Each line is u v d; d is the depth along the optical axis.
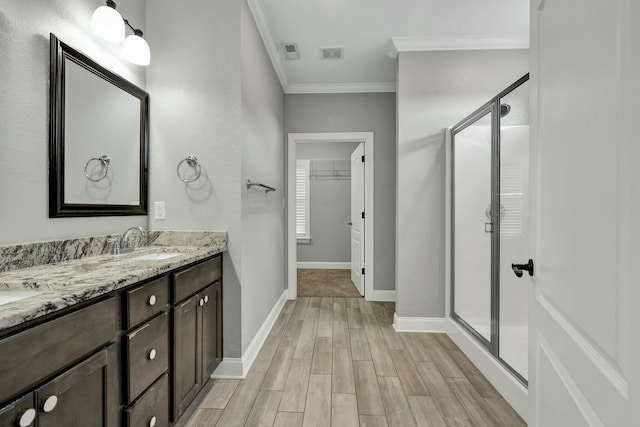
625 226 0.50
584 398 0.64
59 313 0.82
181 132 2.01
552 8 0.82
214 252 1.79
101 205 1.62
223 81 1.99
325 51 2.97
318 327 2.85
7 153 1.17
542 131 0.90
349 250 5.66
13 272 1.13
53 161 1.34
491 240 2.10
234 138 1.99
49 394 0.77
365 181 3.77
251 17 2.24
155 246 1.96
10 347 0.68
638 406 0.46
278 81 3.33
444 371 2.07
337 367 2.11
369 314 3.22
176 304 1.41
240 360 1.98
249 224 2.18
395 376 2.00
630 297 0.49
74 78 1.46
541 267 0.91
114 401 1.02
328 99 3.74
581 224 0.66
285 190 3.75
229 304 1.99
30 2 1.25
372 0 2.27
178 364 1.42
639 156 0.46
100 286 0.94
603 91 0.57
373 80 3.59
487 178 2.19
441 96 2.79
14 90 1.19
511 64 2.76
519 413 1.61
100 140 1.62
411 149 2.80
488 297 2.13
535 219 0.96
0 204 1.15
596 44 0.60
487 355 1.99
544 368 0.88
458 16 2.46
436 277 2.78
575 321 0.69
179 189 2.01
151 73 2.02
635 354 0.47
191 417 1.59
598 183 0.59
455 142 2.68
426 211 2.79
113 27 1.47
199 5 2.01
